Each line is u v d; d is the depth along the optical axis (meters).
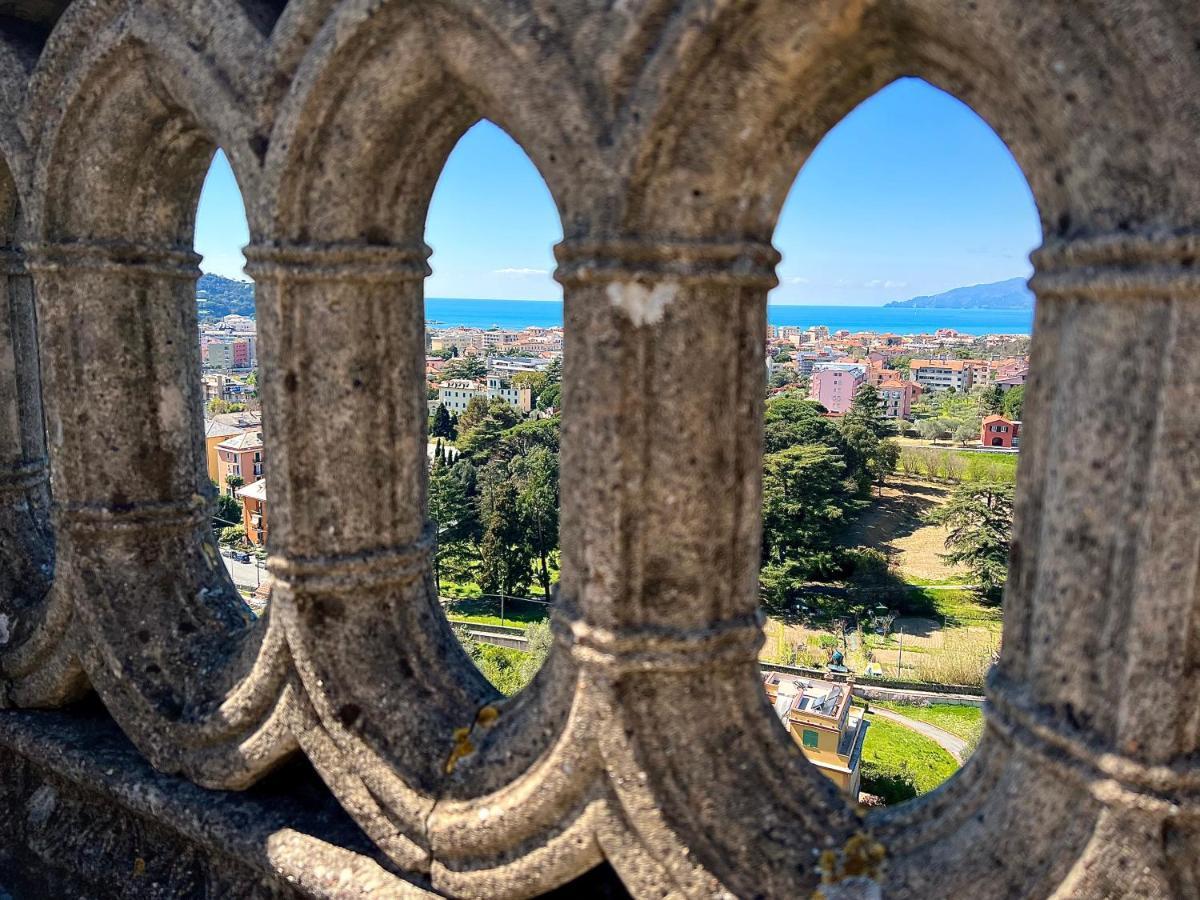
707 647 2.09
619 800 2.14
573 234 1.99
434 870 2.45
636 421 1.99
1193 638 1.58
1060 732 1.72
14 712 3.45
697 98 1.82
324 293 2.41
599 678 2.11
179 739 2.93
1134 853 1.67
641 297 1.93
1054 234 1.67
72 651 3.19
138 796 2.97
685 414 2.00
